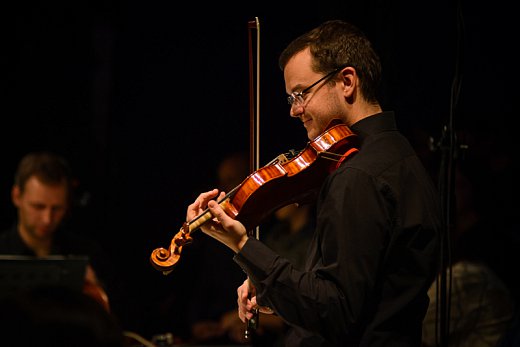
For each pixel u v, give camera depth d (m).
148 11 9.86
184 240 4.13
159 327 9.13
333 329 3.86
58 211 7.15
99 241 9.51
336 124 4.32
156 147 9.92
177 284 9.32
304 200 4.51
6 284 5.01
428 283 4.07
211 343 8.63
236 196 4.23
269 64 9.47
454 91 4.98
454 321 6.14
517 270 6.52
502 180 6.77
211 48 9.91
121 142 9.84
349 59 4.31
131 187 9.84
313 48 4.34
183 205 9.93
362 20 5.99
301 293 3.87
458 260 6.30
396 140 4.25
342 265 3.85
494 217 6.60
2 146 8.94
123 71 9.84
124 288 7.84
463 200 6.41
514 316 6.11
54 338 2.09
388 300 4.02
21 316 2.10
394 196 3.98
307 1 9.36
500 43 8.62
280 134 9.50
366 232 3.87
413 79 8.24
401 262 4.02
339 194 3.94
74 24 9.22
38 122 9.11
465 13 8.62
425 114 8.20
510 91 8.59
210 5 9.88
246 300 4.57
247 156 9.20
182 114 9.97
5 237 7.33
